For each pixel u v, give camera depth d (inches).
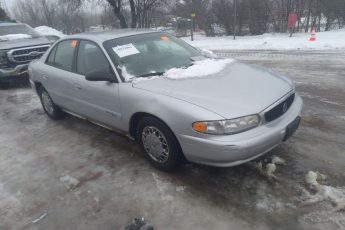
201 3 798.5
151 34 178.7
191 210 116.9
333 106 200.8
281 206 114.2
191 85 133.7
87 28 1227.2
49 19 1397.6
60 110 214.4
